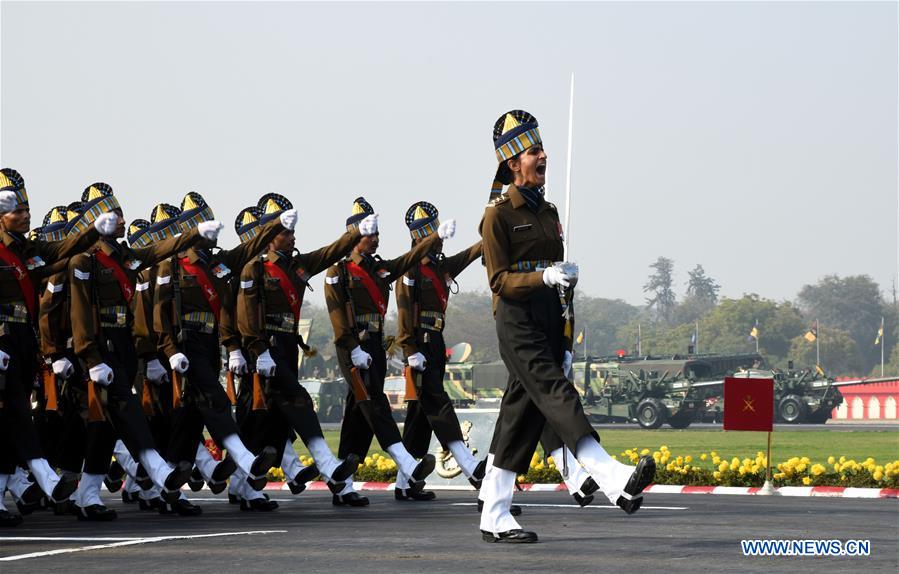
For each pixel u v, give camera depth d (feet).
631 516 57.06
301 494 82.64
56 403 63.00
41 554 41.81
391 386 314.55
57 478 58.75
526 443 44.60
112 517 62.23
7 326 58.29
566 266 41.83
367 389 72.23
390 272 73.46
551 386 42.63
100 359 61.41
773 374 297.53
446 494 80.64
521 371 43.19
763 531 48.85
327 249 69.77
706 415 305.94
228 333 68.74
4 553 42.47
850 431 231.09
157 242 66.90
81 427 63.72
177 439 67.77
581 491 50.52
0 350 58.08
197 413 67.62
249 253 68.39
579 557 39.70
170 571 37.37
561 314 44.27
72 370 62.08
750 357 316.60
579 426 41.63
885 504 65.87
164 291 66.90
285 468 72.28
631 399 288.92
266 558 40.27
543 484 84.53
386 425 72.64
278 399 69.15
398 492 75.36
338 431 239.50
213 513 66.39
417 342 73.61
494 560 39.04
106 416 62.18
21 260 58.80
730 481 83.15
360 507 69.10
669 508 62.08
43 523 59.98
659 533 48.03
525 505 64.90
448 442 73.67
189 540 46.14
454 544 44.09
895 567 37.14
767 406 79.66
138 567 38.40
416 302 73.26
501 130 45.68
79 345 60.90
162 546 44.14
